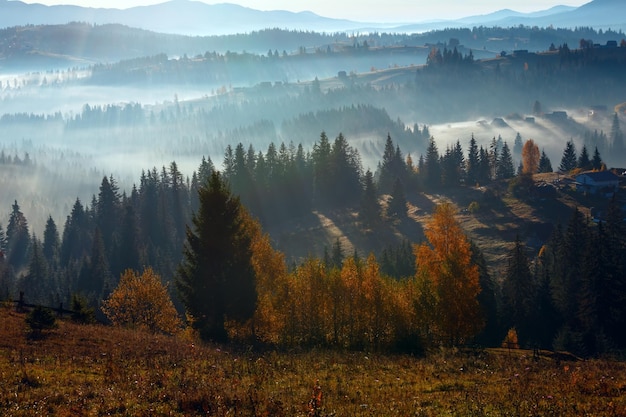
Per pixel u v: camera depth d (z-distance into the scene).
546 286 69.19
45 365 20.56
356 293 41.25
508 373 22.59
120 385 17.91
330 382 20.19
